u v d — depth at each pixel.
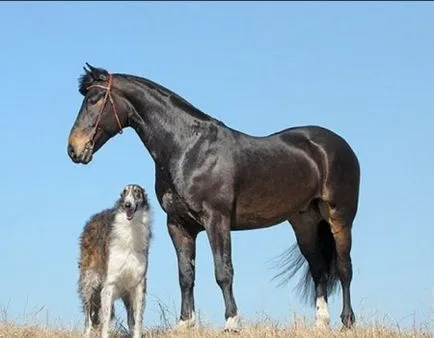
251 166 11.15
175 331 10.89
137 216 9.95
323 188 11.99
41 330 11.05
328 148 12.02
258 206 11.33
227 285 10.66
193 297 11.21
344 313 11.98
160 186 11.18
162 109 11.10
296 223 12.52
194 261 11.26
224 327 10.72
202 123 11.09
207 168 10.84
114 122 11.17
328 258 12.51
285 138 11.84
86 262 10.66
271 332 10.64
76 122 11.12
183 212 11.03
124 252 9.96
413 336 10.52
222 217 10.82
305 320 11.49
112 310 10.77
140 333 10.09
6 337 10.43
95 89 11.12
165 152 11.02
